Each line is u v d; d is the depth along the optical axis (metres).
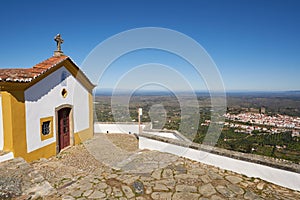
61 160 7.70
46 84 7.86
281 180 4.38
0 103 6.46
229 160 5.18
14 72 7.20
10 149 6.45
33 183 4.77
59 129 8.91
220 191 4.30
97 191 4.44
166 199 4.08
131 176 5.09
